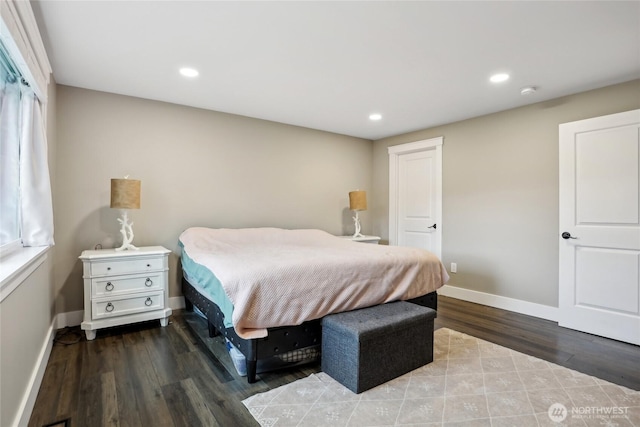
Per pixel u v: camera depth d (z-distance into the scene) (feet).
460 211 13.19
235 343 6.81
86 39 7.18
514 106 11.44
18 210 7.03
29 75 6.21
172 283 11.49
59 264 9.59
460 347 8.32
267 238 11.99
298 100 11.08
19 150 7.00
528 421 5.37
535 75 8.91
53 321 8.86
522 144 11.35
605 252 9.25
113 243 10.44
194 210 11.89
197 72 8.92
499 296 11.89
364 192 15.03
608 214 9.20
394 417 5.48
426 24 6.58
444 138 13.83
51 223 7.43
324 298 7.11
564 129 10.05
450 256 13.53
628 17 6.29
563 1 5.83
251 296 6.37
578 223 9.75
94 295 8.70
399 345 6.82
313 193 14.90
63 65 8.44
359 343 6.12
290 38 7.15
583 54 7.75
